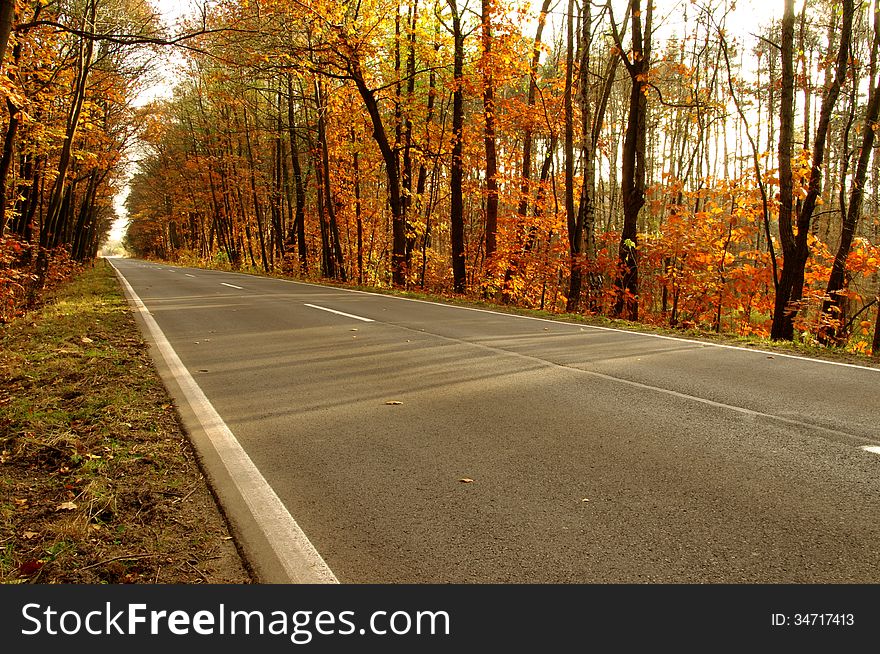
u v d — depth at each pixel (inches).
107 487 153.3
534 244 951.0
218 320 451.5
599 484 151.8
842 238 537.0
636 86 634.2
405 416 210.2
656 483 151.7
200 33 364.2
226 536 131.3
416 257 1109.1
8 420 201.9
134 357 307.6
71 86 691.4
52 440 183.0
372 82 872.3
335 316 475.8
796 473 156.1
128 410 214.4
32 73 558.3
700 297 700.0
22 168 722.2
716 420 201.6
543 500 143.5
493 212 807.1
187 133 1859.0
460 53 773.3
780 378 262.5
